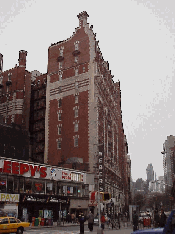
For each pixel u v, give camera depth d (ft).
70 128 228.43
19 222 88.63
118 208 264.93
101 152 205.87
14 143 208.74
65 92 242.17
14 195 142.61
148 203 584.40
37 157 250.98
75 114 230.27
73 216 161.58
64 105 238.68
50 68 258.78
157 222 84.69
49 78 255.91
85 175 191.42
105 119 251.60
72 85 240.53
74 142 222.28
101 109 236.43
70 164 209.05
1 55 298.97
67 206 174.29
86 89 231.50
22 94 265.75
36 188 158.92
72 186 182.80
